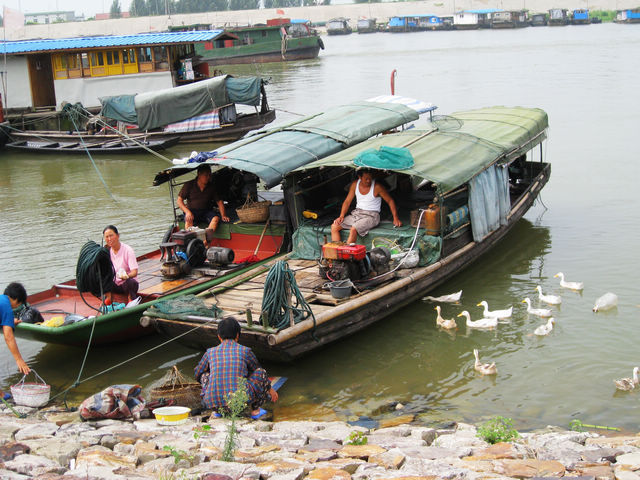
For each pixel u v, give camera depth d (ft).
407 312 35.22
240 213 39.29
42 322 31.40
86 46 99.50
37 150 90.53
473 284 38.58
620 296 35.68
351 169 44.11
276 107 110.83
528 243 44.68
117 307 31.63
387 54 215.72
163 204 60.49
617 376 27.76
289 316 27.89
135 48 100.42
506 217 42.34
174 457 19.40
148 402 25.21
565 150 69.36
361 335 32.83
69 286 35.27
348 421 25.16
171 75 100.73
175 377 25.86
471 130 44.57
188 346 31.60
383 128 46.78
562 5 459.73
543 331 31.73
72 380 29.81
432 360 30.12
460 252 37.22
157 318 30.22
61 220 56.39
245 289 33.71
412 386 27.94
